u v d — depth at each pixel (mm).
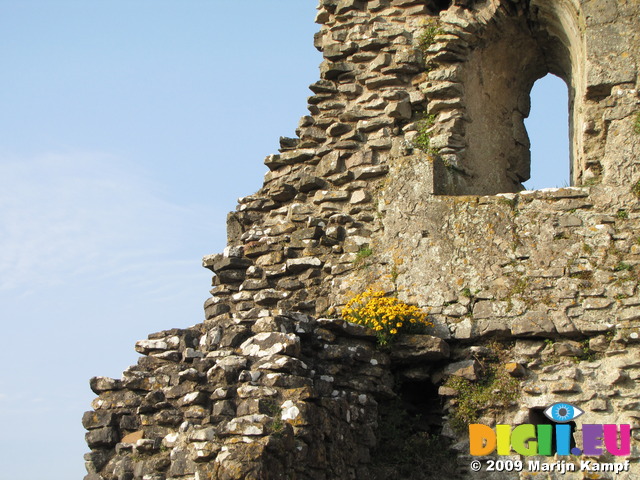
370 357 12547
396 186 14070
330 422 11203
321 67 15367
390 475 12156
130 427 11914
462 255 13461
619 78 13680
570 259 13078
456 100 14703
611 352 12609
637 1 13898
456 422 12703
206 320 13523
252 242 14773
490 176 15109
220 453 10242
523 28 15406
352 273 14000
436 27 15086
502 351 12992
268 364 11117
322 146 15008
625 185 13258
